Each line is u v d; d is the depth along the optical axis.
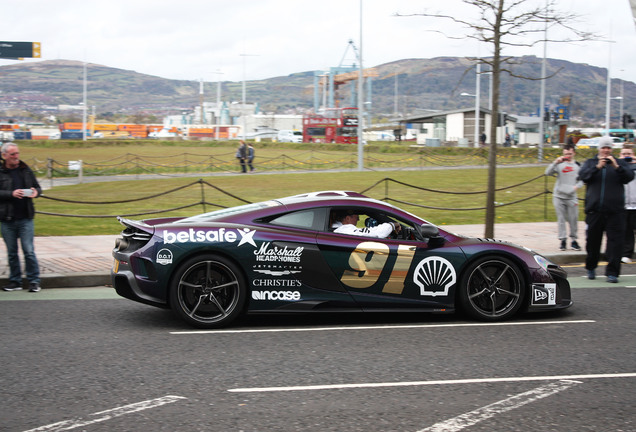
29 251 8.12
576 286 9.10
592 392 4.67
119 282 6.45
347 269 6.52
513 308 6.89
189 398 4.44
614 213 9.14
